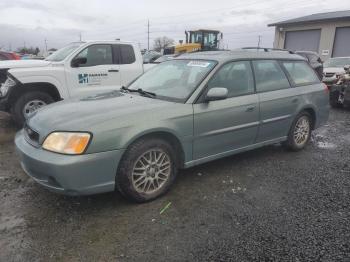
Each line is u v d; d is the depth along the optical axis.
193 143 3.79
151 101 3.76
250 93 4.37
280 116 4.77
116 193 3.69
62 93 6.73
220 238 2.85
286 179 4.15
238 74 4.30
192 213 3.27
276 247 2.72
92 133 3.03
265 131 4.62
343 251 2.67
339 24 23.33
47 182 3.11
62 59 6.92
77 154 2.97
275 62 4.88
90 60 7.09
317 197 3.64
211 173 4.30
